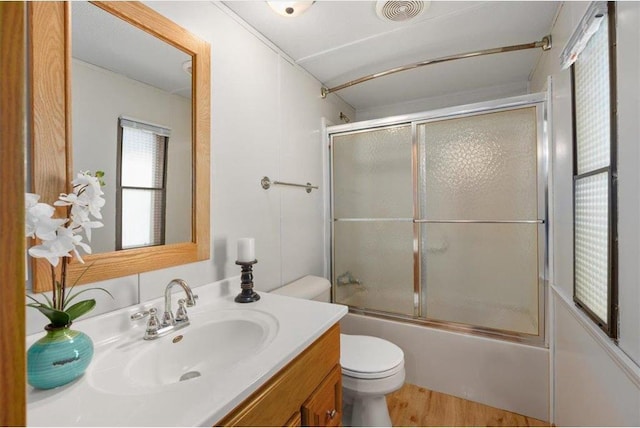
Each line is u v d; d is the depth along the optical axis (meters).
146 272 1.03
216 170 1.31
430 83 2.36
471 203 1.86
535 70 2.08
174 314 1.06
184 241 1.16
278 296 1.30
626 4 0.76
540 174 1.65
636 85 0.71
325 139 2.32
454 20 1.55
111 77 0.94
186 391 0.62
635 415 0.72
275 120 1.74
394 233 2.11
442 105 2.62
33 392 0.63
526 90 2.32
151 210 1.05
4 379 0.26
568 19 1.30
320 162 2.28
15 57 0.26
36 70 0.77
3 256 0.26
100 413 0.56
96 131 0.90
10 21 0.26
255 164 1.57
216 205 1.31
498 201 1.79
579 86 1.14
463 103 2.54
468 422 1.57
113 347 0.85
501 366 1.67
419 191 2.01
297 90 1.98
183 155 1.16
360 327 2.10
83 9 0.87
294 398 0.83
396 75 2.21
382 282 2.16
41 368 0.62
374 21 1.55
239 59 1.46
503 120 1.77
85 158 0.87
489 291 1.82
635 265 0.73
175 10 1.15
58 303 0.72
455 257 1.91
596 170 0.97
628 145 0.76
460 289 1.90
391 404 1.72
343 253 2.30
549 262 1.59
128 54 0.99
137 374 0.79
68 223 0.77
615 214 0.82
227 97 1.38
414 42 1.75
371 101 2.75
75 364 0.66
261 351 0.79
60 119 0.81
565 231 1.35
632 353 0.74
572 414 1.26
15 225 0.26
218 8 1.35
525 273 1.72
